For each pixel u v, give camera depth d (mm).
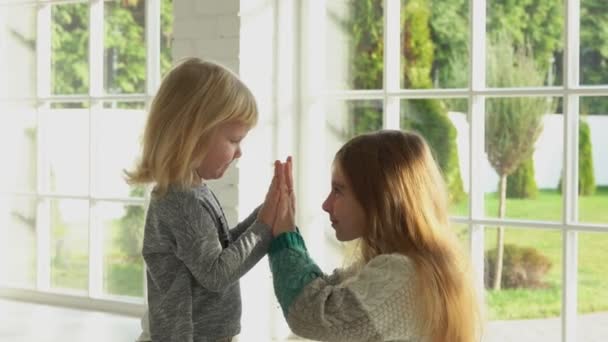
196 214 2107
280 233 2119
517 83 3406
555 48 3344
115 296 3703
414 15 3332
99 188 3729
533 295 3201
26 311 3682
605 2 3422
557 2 3334
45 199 3895
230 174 3006
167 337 2152
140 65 3648
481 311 2090
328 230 3232
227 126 2160
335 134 3260
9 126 3951
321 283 1990
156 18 3559
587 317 3158
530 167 3174
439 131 3238
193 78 2150
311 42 3186
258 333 3113
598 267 3150
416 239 1995
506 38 3412
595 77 3455
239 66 2986
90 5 3719
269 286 3164
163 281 2186
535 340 3195
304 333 1967
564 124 2816
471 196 3006
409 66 3334
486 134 3180
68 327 3416
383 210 2010
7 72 3949
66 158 3842
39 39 3883
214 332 2186
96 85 3730
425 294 1915
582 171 3402
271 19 3105
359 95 3182
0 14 3938
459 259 2029
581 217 3404
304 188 3193
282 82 3148
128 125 3650
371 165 2033
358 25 3262
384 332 1912
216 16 3027
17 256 3980
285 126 3158
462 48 3309
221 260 2072
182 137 2117
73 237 3836
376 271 1933
